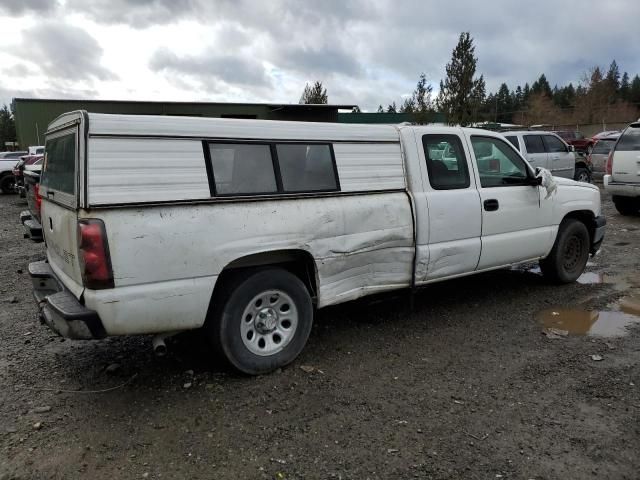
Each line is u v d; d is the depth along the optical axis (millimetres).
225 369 4211
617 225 10844
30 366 4293
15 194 22250
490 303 5875
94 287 3328
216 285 3938
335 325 5215
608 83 67938
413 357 4453
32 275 4312
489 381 3994
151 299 3480
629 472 2906
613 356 4418
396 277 4824
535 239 5926
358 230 4457
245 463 3006
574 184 6531
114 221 3340
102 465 2990
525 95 104000
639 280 6738
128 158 3412
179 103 26938
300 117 29297
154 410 3588
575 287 6449
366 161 4578
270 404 3668
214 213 3695
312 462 3014
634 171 11359
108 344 4762
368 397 3762
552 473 2900
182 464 3000
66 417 3496
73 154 3527
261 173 3977
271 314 4129
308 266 4332
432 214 4922
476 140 5500
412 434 3287
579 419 3438
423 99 29266
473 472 2914
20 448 3145
